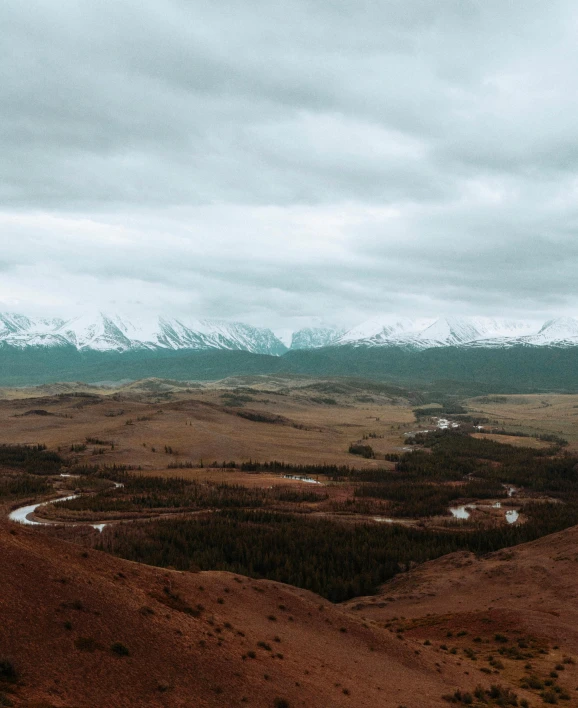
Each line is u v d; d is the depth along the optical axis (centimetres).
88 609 4556
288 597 6962
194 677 4291
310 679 4875
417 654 6291
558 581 10619
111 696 3741
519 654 6956
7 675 3562
